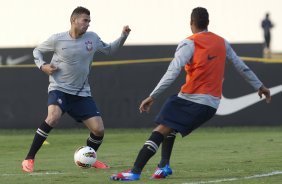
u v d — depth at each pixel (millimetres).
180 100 26016
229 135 52531
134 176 26469
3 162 36438
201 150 40969
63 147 46125
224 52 26297
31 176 28891
